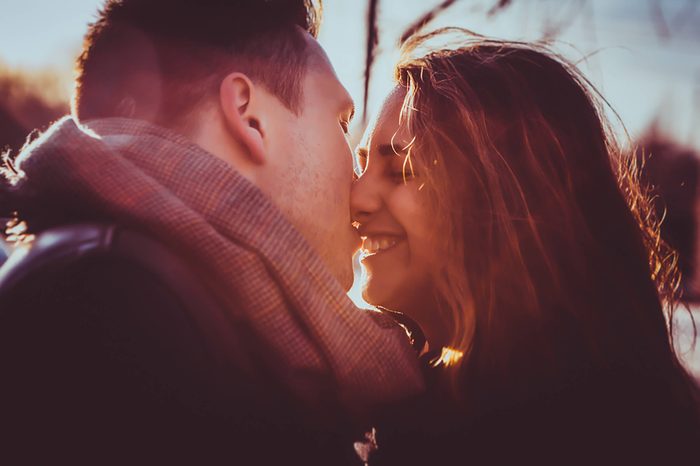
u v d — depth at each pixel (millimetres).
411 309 1271
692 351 1443
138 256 836
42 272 818
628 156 1400
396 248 1238
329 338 980
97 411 784
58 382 788
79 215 907
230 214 955
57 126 977
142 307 807
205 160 989
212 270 906
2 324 809
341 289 1040
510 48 1283
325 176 1198
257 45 1132
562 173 1190
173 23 1083
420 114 1202
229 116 1078
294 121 1160
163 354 798
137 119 1062
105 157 907
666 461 973
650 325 1155
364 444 1188
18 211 921
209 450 812
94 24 1099
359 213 1271
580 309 1136
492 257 1156
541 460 1014
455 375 1124
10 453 779
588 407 1028
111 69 1078
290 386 950
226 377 840
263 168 1129
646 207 1430
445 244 1174
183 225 884
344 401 1023
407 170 1209
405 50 1328
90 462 780
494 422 1078
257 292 926
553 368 1091
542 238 1171
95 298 803
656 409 1016
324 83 1216
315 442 959
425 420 1148
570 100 1229
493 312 1144
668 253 1463
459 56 1255
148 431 788
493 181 1155
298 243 1005
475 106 1180
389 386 1074
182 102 1076
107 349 791
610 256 1190
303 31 1227
